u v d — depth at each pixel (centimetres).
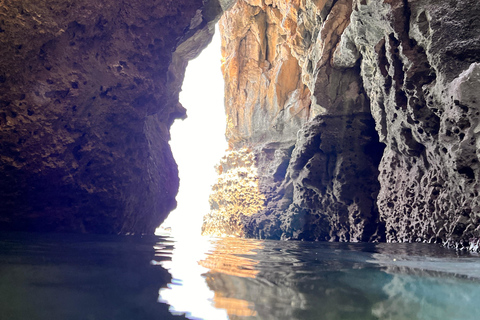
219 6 1327
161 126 1430
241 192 2384
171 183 1377
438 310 242
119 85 1047
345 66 1695
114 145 1053
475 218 844
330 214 1750
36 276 280
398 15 1076
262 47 2484
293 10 2048
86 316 196
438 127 1042
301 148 1798
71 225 970
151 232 1295
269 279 321
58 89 940
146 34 1102
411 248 858
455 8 934
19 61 880
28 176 902
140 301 227
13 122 880
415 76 1062
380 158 1695
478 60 892
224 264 410
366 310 234
